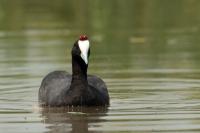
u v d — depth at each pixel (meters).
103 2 30.62
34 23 27.17
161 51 21.56
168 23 26.61
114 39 23.89
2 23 27.38
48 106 14.54
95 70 18.73
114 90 16.05
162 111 13.57
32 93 15.88
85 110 14.06
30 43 23.28
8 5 30.86
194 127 12.16
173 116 13.08
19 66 19.38
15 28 26.42
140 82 16.94
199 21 26.73
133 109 13.88
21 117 13.42
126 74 18.08
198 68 18.69
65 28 26.02
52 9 29.81
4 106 14.45
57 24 26.84
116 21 27.27
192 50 21.56
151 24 26.61
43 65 19.47
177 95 15.25
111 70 18.73
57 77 15.36
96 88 14.59
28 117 13.42
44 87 15.19
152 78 17.42
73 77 14.40
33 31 25.64
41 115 13.59
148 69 18.70
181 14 28.20
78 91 14.31
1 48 22.44
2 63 19.88
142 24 26.59
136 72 18.33
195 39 23.33
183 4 30.11
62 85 14.86
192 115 13.12
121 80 17.25
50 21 27.52
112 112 13.68
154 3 30.27
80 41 14.19
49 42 23.42
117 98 15.13
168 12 28.59
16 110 14.09
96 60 20.44
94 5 30.20
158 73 18.08
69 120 13.13
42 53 21.47
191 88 16.06
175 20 27.05
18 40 24.00
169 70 18.45
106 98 14.58
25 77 17.73
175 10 28.94
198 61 19.75
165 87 16.25
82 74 14.33
